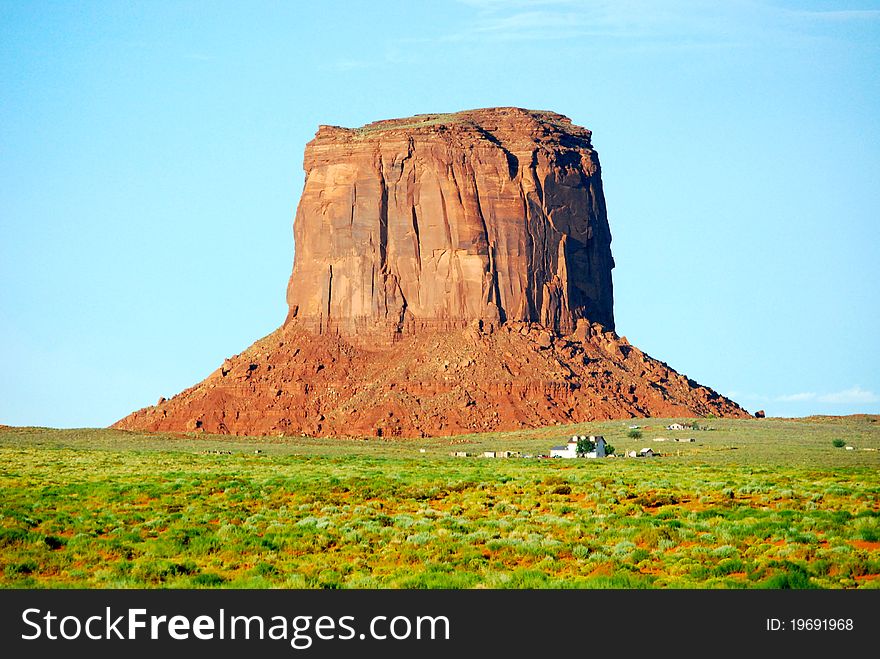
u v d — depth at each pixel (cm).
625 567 11250
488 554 12094
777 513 14138
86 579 11244
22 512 15475
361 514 15238
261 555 12350
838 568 10856
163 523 14462
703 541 12438
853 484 17862
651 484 18675
